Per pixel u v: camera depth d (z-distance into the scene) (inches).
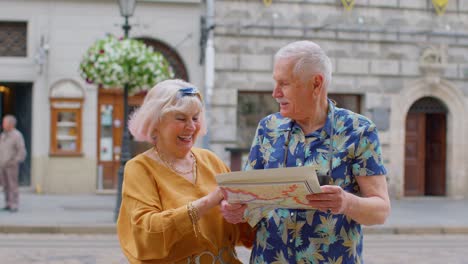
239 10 743.1
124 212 143.7
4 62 715.4
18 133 593.0
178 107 142.8
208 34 717.3
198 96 146.5
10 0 716.0
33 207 616.7
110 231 513.7
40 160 719.7
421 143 796.0
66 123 722.8
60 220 538.3
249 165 148.3
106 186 735.1
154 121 144.4
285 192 121.6
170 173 145.2
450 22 786.8
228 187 124.3
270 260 140.9
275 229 140.3
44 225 511.8
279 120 146.4
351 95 780.6
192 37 742.5
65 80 720.3
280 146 143.6
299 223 137.3
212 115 742.5
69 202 657.0
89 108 724.0
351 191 138.2
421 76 781.9
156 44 744.3
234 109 745.0
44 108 721.0
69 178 723.4
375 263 396.2
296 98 136.6
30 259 390.9
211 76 717.3
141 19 733.9
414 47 779.4
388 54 773.9
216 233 144.8
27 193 719.1
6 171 585.9
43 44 713.0
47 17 721.0
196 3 739.4
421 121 797.9
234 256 150.3
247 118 756.6
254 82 748.0
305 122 141.6
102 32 728.3
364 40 767.7
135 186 142.5
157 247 136.1
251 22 745.0
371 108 770.2
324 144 138.9
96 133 727.1
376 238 518.3
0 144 588.4
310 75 135.6
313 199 122.5
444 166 802.8
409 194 793.6
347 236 136.6
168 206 142.1
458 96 789.2
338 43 764.0
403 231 547.5
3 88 732.0
